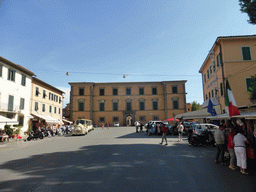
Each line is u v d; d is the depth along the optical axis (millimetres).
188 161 8086
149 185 5062
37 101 30188
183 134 22266
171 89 50781
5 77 22500
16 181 5590
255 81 16031
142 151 10734
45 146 14195
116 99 51594
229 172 6344
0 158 9570
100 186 5008
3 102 22078
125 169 6754
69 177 5871
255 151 7250
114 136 22156
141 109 51031
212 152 10398
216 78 23406
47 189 4855
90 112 50750
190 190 4699
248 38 21031
